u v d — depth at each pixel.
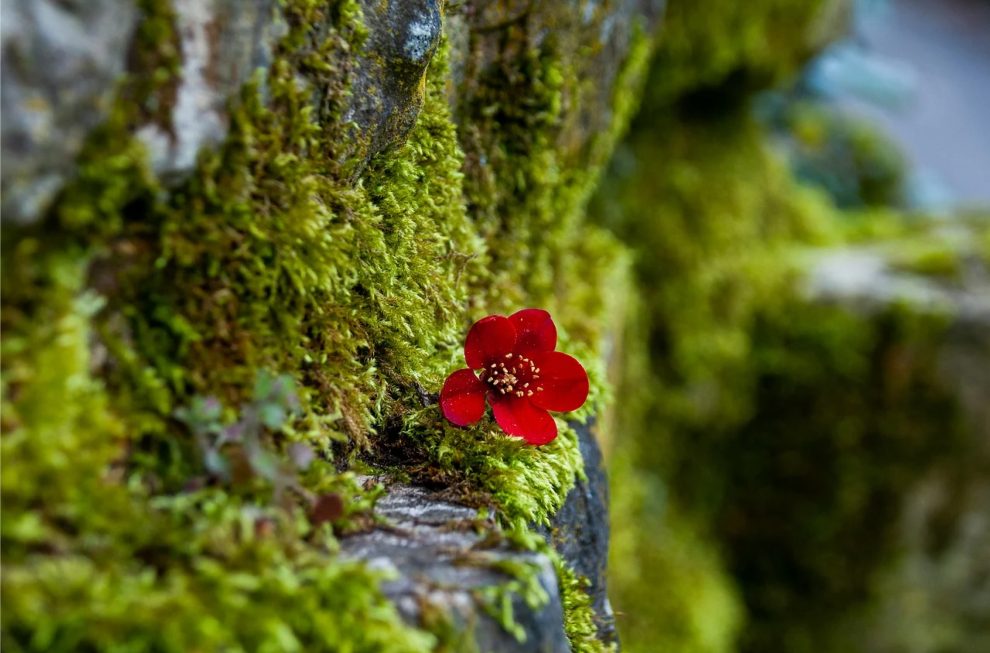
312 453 0.31
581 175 0.47
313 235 0.32
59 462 0.29
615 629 0.38
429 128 0.37
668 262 0.75
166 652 0.28
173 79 0.30
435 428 0.35
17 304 0.29
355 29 0.33
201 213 0.31
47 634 0.27
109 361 0.30
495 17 0.40
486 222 0.42
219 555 0.29
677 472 0.77
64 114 0.28
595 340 0.44
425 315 0.36
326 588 0.29
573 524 0.37
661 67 0.71
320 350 0.33
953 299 0.77
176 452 0.30
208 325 0.31
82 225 0.29
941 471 0.77
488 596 0.30
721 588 0.76
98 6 0.29
